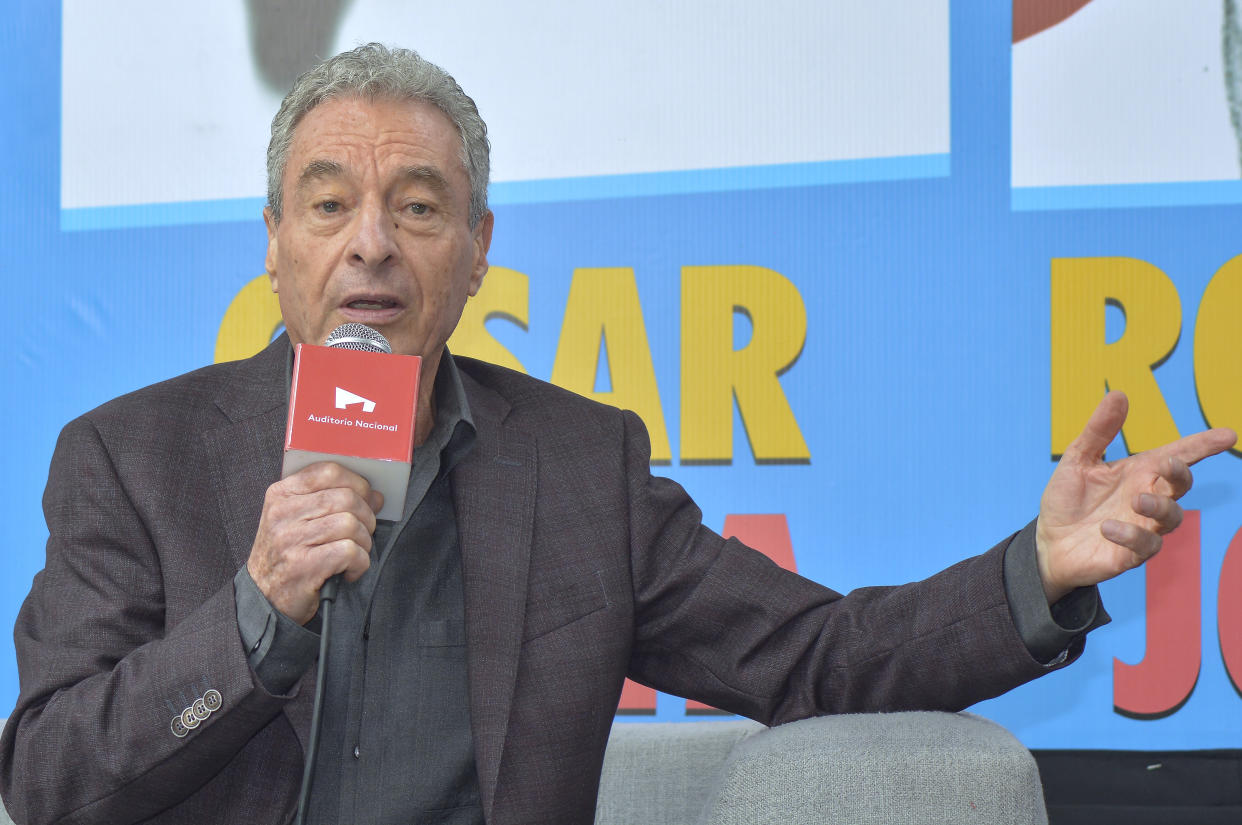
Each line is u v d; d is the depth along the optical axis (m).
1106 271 4.14
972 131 4.23
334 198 2.67
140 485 2.57
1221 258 4.09
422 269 2.68
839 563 4.23
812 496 4.25
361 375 2.16
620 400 4.38
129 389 4.60
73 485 2.60
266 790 2.44
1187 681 3.99
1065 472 2.42
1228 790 3.95
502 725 2.51
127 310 4.61
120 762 2.20
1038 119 4.19
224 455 2.65
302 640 2.20
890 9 4.29
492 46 4.48
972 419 4.18
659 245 4.39
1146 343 4.11
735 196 4.37
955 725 2.47
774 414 4.29
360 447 2.14
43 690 2.35
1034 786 2.30
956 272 4.22
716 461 4.31
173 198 4.62
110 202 4.64
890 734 2.38
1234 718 3.97
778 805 2.28
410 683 2.58
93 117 4.66
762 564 2.92
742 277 4.35
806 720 2.58
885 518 4.21
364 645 2.58
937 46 4.26
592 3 4.45
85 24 4.67
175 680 2.18
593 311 4.41
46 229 4.65
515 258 4.45
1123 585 4.04
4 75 4.68
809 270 4.31
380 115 2.69
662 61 4.42
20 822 2.33
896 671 2.65
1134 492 2.36
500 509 2.76
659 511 2.94
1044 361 4.15
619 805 3.06
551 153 4.45
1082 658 4.03
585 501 2.85
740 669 2.80
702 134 4.39
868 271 4.27
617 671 2.70
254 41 4.61
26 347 4.62
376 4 4.55
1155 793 3.97
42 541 4.54
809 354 4.29
